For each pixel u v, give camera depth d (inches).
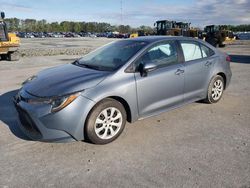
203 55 223.1
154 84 181.5
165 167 138.5
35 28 5182.1
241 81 343.0
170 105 196.9
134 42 198.2
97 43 1589.6
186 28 1243.8
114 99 166.2
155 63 180.2
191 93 212.2
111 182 126.8
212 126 191.5
